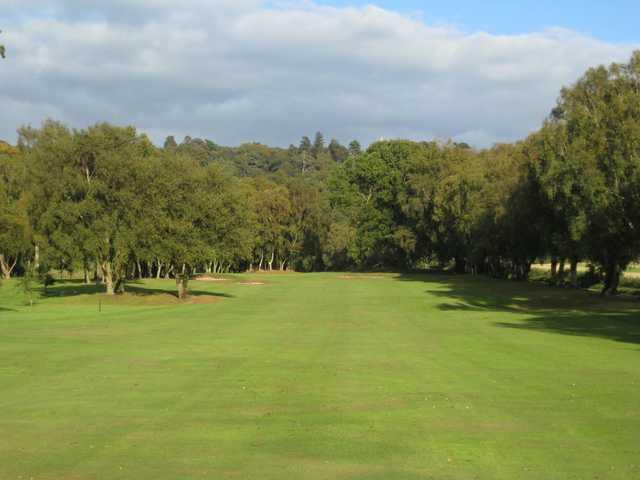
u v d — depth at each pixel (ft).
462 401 46.78
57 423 41.01
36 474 30.78
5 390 52.60
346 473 30.42
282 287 234.99
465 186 253.24
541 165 165.17
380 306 157.79
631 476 29.50
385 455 33.35
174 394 50.44
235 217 176.45
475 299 177.06
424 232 316.81
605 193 131.64
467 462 31.96
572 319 119.55
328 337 94.02
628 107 130.31
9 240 196.65
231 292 210.59
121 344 85.10
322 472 30.60
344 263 411.75
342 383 54.90
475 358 70.03
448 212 269.44
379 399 47.91
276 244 379.76
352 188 378.94
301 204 385.50
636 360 67.10
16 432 38.78
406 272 348.38
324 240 396.98
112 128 174.81
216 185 176.65
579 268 324.19
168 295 183.62
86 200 169.17
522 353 73.72
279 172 621.31
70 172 170.09
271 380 56.59
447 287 226.38
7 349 79.05
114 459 33.09
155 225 168.35
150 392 51.37
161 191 168.35
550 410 43.34
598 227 142.31
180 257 167.84
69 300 175.94
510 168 208.95
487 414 42.47
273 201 373.20
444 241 303.07
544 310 142.41
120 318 128.26
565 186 141.69
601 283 214.07
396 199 345.31
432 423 40.22
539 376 57.31
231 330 104.99
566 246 171.32
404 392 50.57
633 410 42.96
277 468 31.30
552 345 81.30
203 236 172.04
